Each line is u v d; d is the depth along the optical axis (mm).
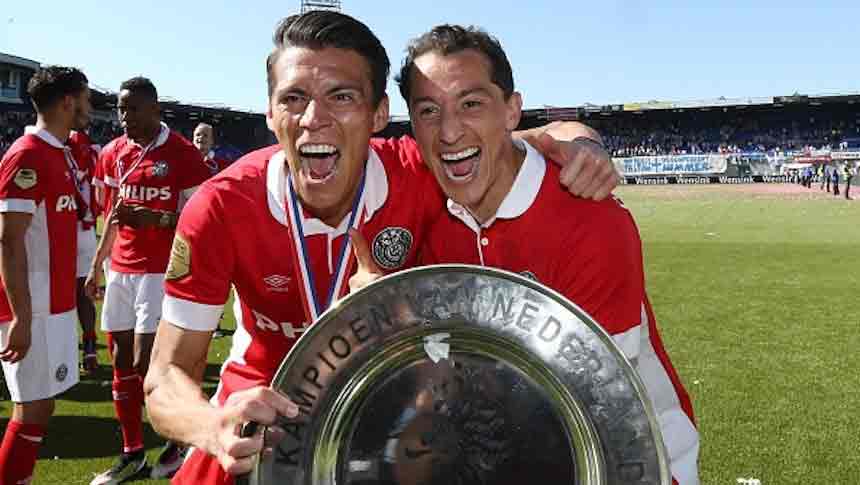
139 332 5047
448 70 2145
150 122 5449
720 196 40969
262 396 1722
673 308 10188
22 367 4133
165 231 5332
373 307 1828
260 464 1831
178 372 2195
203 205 2275
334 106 2098
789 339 8281
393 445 1933
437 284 1821
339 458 1908
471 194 2268
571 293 2264
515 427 1883
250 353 2557
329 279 2408
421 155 2523
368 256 2268
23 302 4047
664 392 2525
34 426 4164
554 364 1787
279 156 2396
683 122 70688
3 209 4043
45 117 4383
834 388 6402
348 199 2371
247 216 2281
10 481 4129
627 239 2279
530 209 2297
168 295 2285
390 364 1902
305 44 2082
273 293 2383
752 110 67938
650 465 1723
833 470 4641
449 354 1886
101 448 5262
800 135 65562
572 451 1831
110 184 5648
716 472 4617
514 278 1795
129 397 4832
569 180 2238
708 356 7562
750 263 14742
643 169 58125
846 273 13172
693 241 18969
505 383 1880
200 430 1865
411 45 2252
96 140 53188
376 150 2537
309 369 1838
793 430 5359
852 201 35250
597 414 1759
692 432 2518
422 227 2543
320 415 1853
